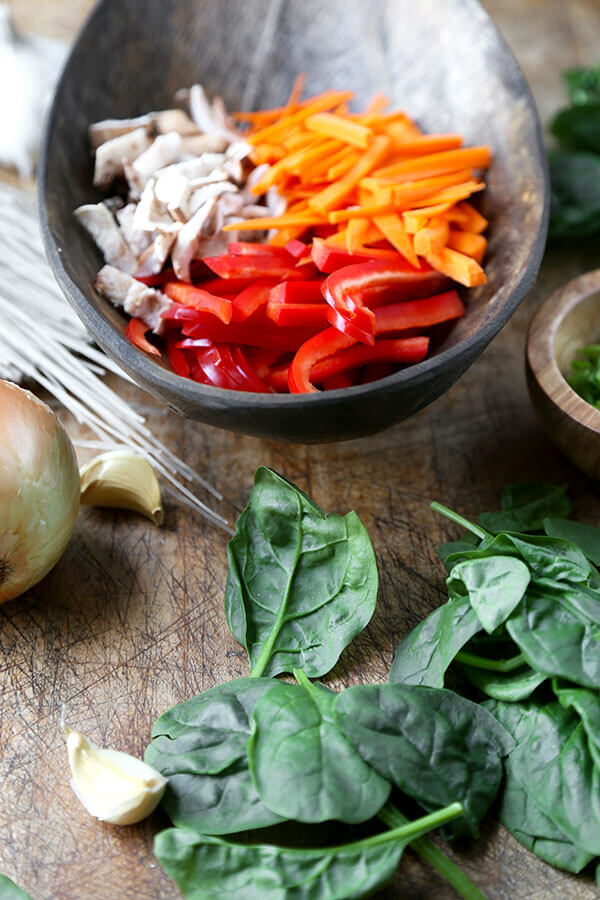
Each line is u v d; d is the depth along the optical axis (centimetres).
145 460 49
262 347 50
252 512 46
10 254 55
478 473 51
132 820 41
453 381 46
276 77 58
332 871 39
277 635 45
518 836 41
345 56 57
